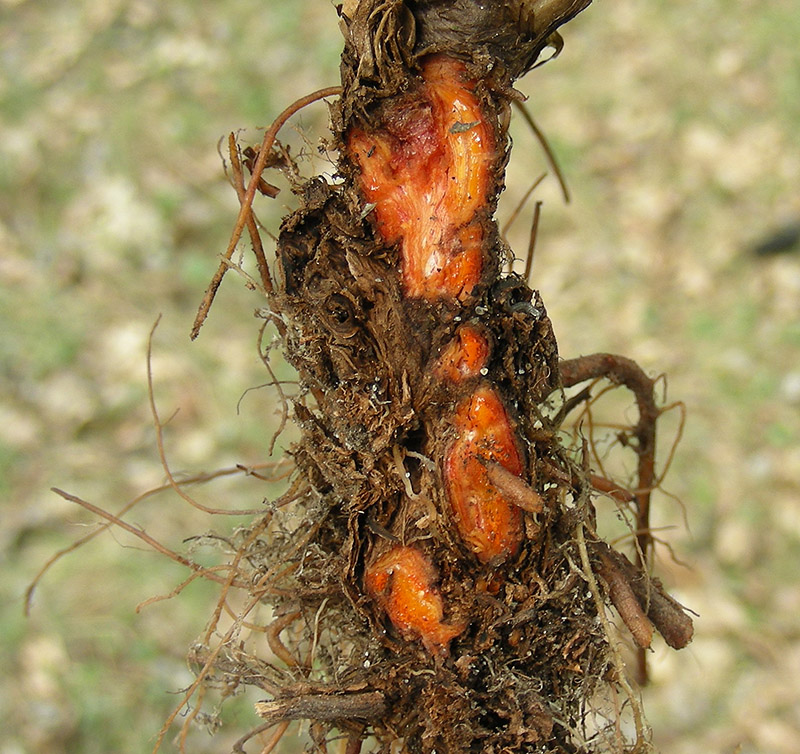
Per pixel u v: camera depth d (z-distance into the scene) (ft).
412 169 0.64
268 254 1.75
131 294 1.73
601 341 1.71
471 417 0.65
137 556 1.35
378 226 0.65
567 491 0.67
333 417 0.66
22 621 1.28
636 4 2.31
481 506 0.65
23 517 1.40
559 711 0.67
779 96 2.07
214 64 2.16
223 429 1.54
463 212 0.64
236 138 0.68
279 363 1.63
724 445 1.53
